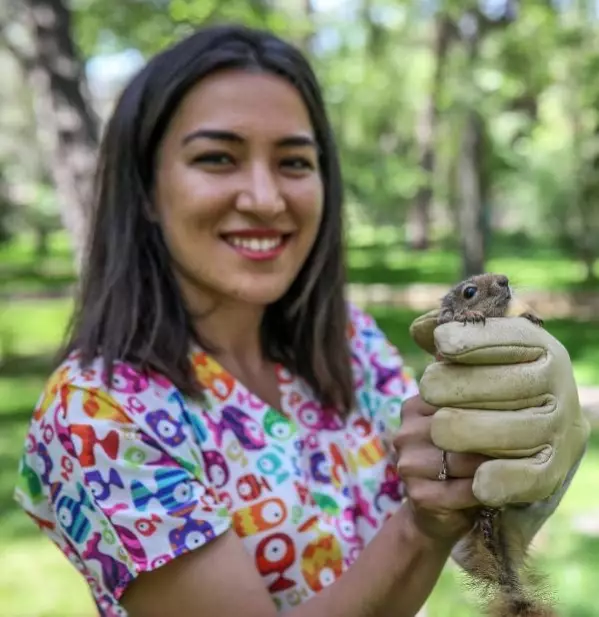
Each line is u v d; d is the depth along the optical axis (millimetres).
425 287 6859
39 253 11383
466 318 567
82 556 626
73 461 627
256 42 733
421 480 591
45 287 8078
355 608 613
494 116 5566
